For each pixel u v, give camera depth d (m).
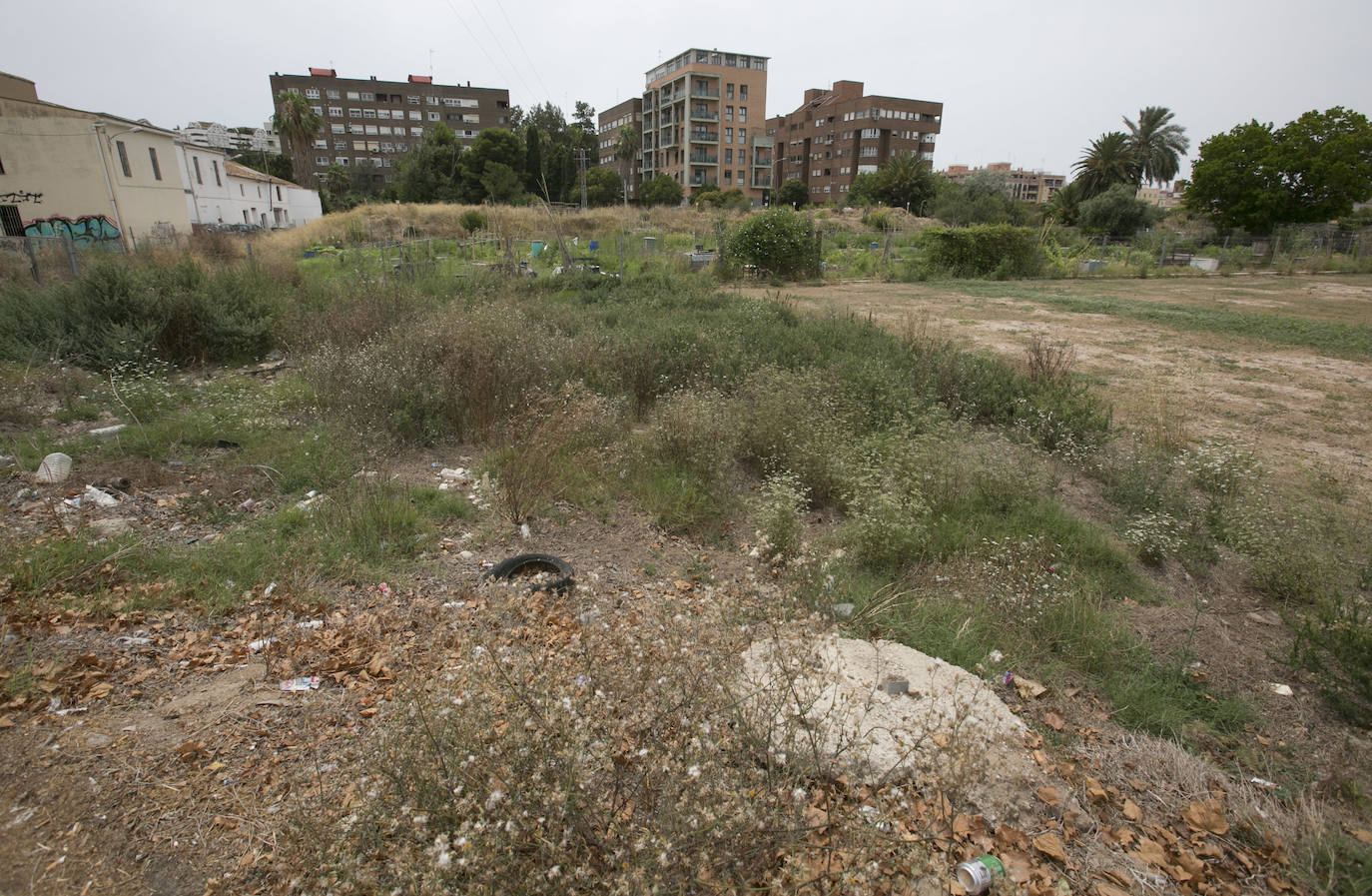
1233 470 5.82
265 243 25.73
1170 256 31.09
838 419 6.58
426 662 2.82
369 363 7.15
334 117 95.19
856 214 56.62
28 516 4.49
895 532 4.61
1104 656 3.68
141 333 8.83
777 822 1.99
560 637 3.26
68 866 2.10
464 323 7.94
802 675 2.83
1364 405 8.60
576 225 35.81
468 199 63.19
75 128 24.52
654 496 5.30
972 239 25.00
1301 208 34.44
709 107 84.50
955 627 3.85
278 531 4.39
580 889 1.82
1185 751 3.07
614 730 2.22
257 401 7.16
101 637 3.24
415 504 4.97
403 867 1.75
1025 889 2.23
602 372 7.84
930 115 82.00
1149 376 9.98
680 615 2.91
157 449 5.78
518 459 5.30
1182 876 2.42
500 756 2.00
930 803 2.53
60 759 2.49
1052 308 16.78
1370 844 2.57
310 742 2.65
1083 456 6.45
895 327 13.11
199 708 2.83
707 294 14.26
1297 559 4.52
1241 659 3.77
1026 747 2.95
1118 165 55.00
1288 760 3.08
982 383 8.02
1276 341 12.69
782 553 4.49
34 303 9.09
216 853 2.17
